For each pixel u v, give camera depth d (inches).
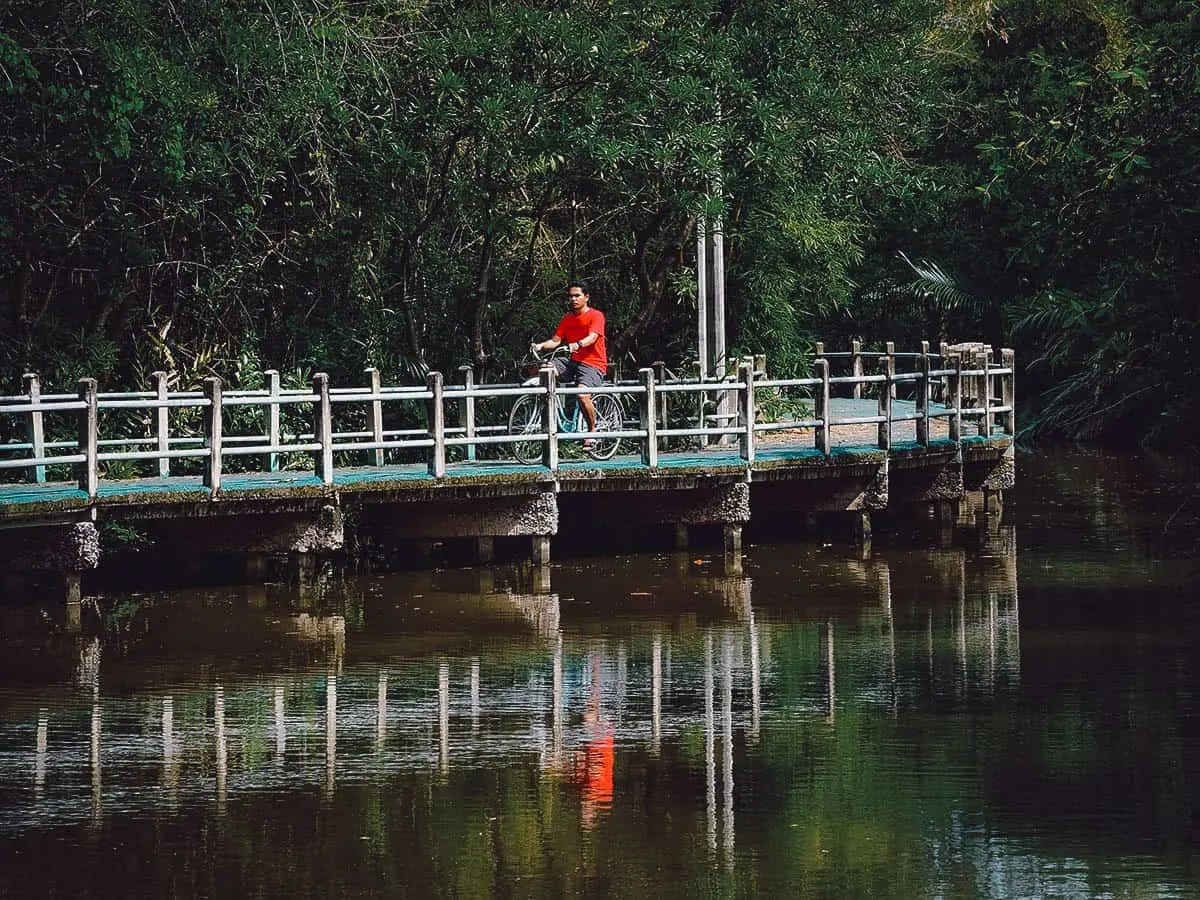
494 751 626.2
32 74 1000.2
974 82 1846.7
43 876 502.0
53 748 631.2
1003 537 1168.8
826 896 482.9
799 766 605.0
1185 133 912.3
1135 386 1865.2
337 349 1262.3
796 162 1278.3
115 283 1188.5
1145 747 622.5
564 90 1219.9
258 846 526.0
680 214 1279.5
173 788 583.5
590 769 603.2
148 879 499.2
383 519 1058.1
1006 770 597.0
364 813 556.7
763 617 872.9
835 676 740.0
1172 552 1082.7
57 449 1095.0
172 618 872.3
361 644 807.1
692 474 1066.7
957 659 770.8
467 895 486.0
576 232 1378.0
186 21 1114.1
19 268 1175.6
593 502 1133.7
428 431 993.5
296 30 1144.8
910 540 1160.8
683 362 1378.0
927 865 505.0
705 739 641.0
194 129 1120.2
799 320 1692.9
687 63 1219.2
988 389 1289.4
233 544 977.5
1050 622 851.4
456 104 1183.6
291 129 1168.8
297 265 1250.0
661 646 802.8
